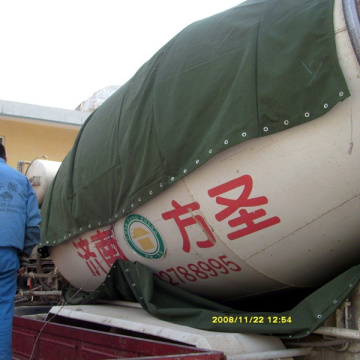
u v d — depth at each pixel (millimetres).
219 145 2564
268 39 2527
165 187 2887
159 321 2986
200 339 2455
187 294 3174
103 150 3701
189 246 2949
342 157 2297
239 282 2996
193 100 2828
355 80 2209
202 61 2887
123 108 3604
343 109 2248
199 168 2725
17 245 2893
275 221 2539
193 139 2775
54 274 5613
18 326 3883
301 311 2418
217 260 2893
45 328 3455
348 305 2309
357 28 2186
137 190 3113
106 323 3174
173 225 2965
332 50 2256
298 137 2373
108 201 3549
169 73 3090
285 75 2389
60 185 4504
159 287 3281
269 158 2459
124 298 3805
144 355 2467
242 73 2570
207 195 2713
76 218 3971
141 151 3178
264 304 3295
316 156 2346
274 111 2406
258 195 2523
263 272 2805
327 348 2465
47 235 4578
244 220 2617
